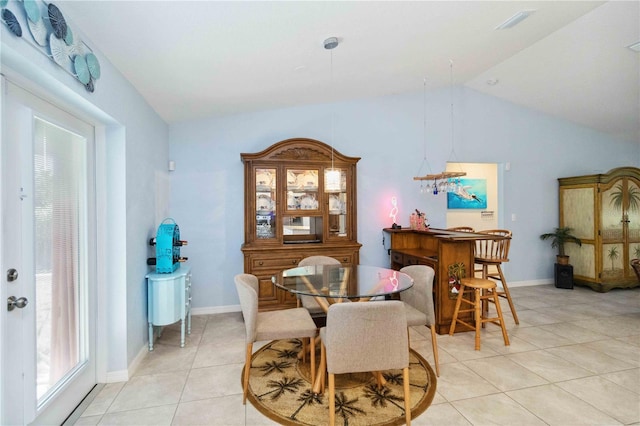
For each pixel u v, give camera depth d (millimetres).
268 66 2746
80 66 1744
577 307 4117
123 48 2043
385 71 3523
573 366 2574
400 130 4602
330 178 3252
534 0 2523
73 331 2068
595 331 3309
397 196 4582
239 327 3473
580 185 5070
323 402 2113
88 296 2225
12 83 1537
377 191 4504
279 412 2014
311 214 3863
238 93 3270
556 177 5414
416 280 2613
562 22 3002
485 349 2900
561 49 3592
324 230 3900
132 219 2551
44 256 1784
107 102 2117
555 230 5402
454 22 2607
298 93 3678
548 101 4871
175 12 1771
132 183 2559
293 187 3838
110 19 1744
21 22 1331
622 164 5730
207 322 3625
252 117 4059
